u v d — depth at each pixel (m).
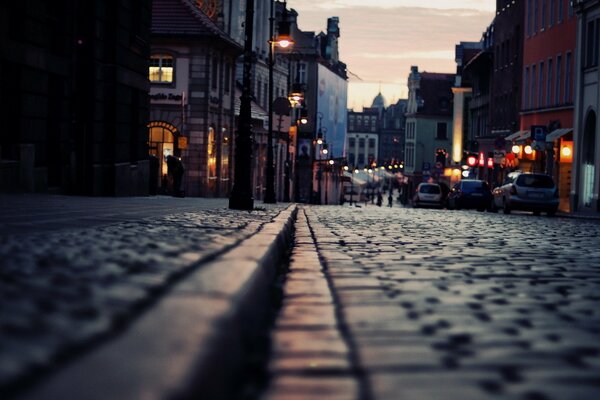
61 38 23.55
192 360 2.58
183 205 23.47
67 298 3.81
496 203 41.00
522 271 9.10
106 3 27.16
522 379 3.81
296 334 4.98
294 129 80.62
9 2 19.98
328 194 110.62
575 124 44.72
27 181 21.20
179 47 52.56
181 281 4.49
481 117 81.69
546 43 53.19
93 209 15.52
